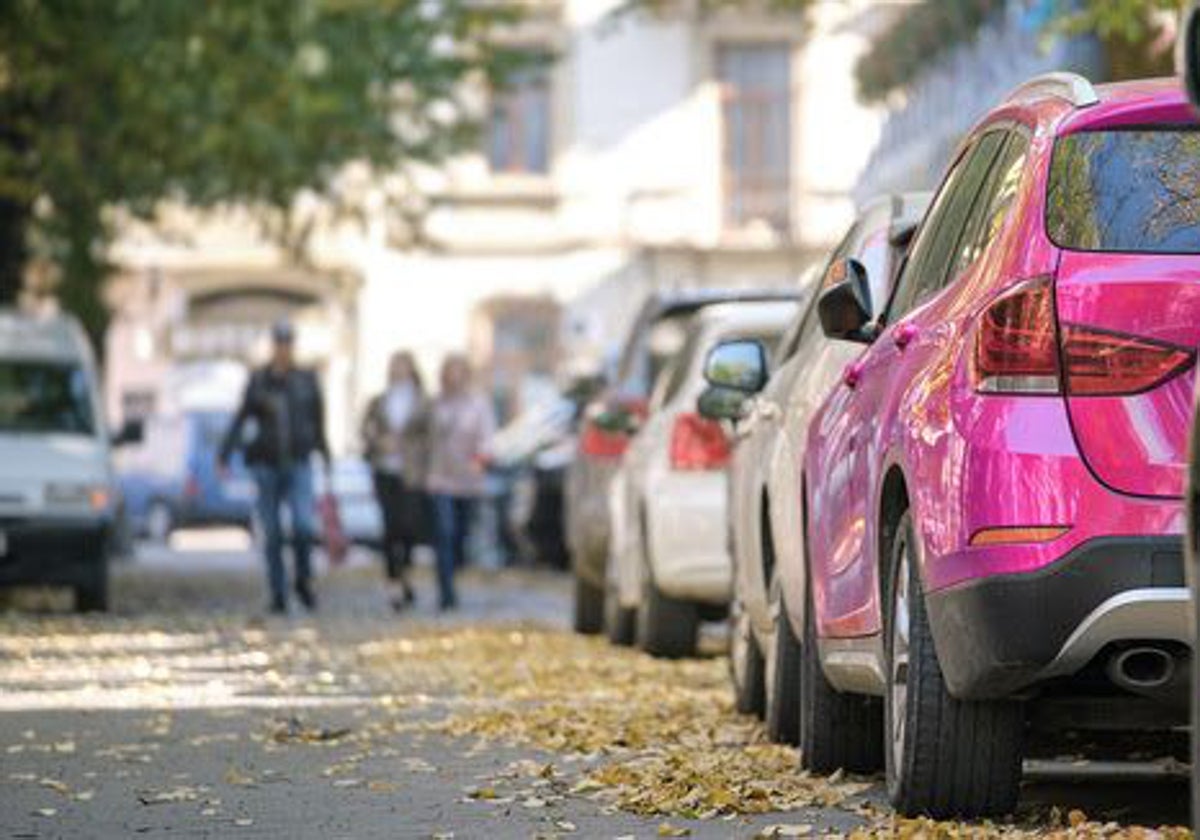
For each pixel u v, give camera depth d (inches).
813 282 767.7
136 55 1667.1
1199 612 384.5
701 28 3425.2
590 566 1296.8
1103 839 512.4
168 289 3484.3
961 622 515.5
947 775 541.0
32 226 1995.6
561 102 3442.4
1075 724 540.1
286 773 693.3
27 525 1519.4
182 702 926.4
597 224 3444.9
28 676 1053.2
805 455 657.6
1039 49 1143.6
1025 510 507.2
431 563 2556.6
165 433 3309.5
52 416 1600.6
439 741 771.4
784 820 573.3
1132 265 514.0
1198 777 382.6
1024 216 527.8
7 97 1792.6
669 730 759.7
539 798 622.5
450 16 1899.6
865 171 2864.2
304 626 1424.7
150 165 1822.1
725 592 1063.0
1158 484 503.5
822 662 632.4
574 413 2235.5
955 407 521.7
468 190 3447.3
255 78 1694.1
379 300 3472.0
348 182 2092.8
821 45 3410.4
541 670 1032.2
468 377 1644.9
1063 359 511.2
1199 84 363.9
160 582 2044.8
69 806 627.2
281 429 1583.4
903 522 550.0
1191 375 506.3
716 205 3440.0
